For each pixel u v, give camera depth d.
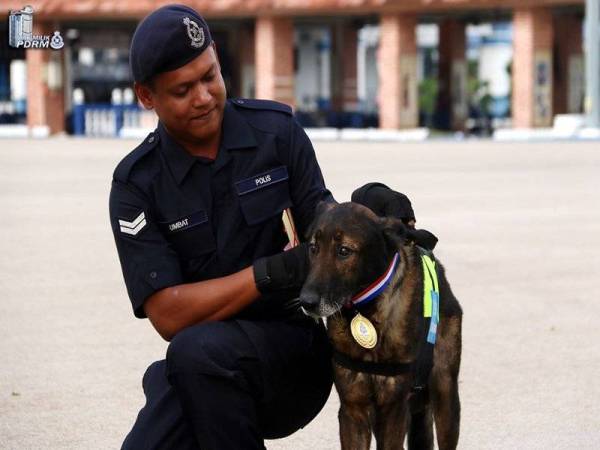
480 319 10.39
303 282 4.71
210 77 4.66
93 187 23.78
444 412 5.83
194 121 4.68
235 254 4.89
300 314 5.07
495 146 39.38
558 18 52.78
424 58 79.88
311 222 4.94
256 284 4.64
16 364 8.85
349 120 53.56
